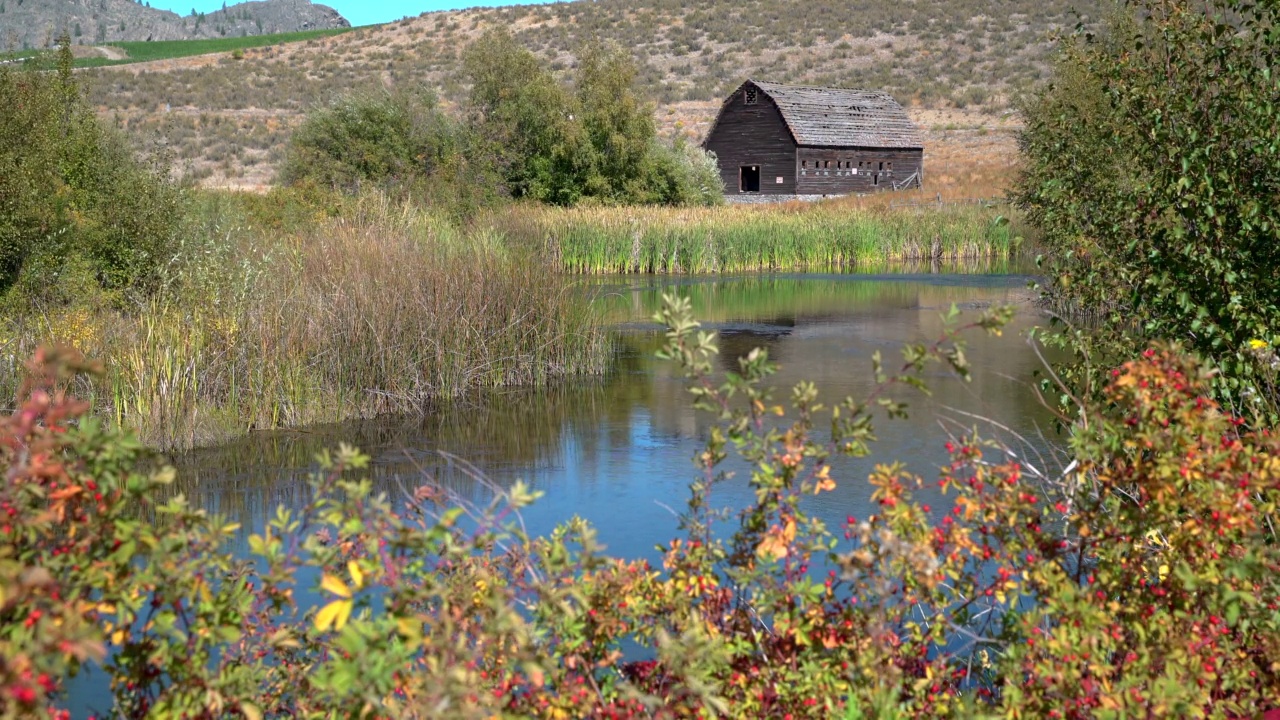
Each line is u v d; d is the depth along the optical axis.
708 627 3.85
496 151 39.12
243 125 71.56
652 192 41.94
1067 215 8.45
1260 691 3.96
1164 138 7.55
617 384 15.27
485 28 106.62
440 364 14.27
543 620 3.78
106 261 15.52
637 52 98.88
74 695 5.66
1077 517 4.09
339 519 3.28
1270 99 7.32
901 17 101.38
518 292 15.70
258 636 4.02
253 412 12.45
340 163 34.41
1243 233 7.09
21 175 14.01
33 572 2.44
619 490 9.91
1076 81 14.39
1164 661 3.62
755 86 54.34
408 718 3.02
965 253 34.94
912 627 4.09
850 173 55.25
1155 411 3.90
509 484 10.23
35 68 17.25
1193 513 3.88
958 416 12.20
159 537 3.18
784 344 18.16
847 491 9.53
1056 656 3.62
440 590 3.17
